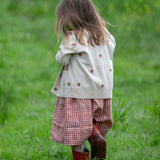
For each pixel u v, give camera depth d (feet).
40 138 33.88
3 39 80.12
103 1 95.30
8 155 29.14
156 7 93.91
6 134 35.29
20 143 32.76
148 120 38.60
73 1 26.43
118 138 33.83
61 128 26.04
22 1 121.49
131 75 61.93
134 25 88.53
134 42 84.28
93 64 25.72
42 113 42.78
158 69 68.85
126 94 51.39
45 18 105.70
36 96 50.06
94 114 26.53
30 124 38.55
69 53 25.16
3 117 40.40
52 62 62.59
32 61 69.00
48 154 30.25
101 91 26.17
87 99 25.67
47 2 120.67
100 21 27.02
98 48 26.18
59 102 26.53
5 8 116.26
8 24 97.66
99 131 27.22
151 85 57.41
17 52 73.56
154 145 32.71
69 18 26.04
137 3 94.27
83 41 25.25
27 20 105.29
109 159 28.81
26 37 87.81
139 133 35.32
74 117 25.41
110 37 27.45
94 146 25.55
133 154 29.58
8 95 44.37
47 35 89.76
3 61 65.98
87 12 26.45
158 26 89.51
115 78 56.70
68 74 25.79
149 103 46.19
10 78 56.13
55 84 26.96
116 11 93.20
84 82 25.53
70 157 29.55
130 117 39.96
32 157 29.35
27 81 56.44
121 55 77.92
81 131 25.32
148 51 80.23
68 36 25.50
